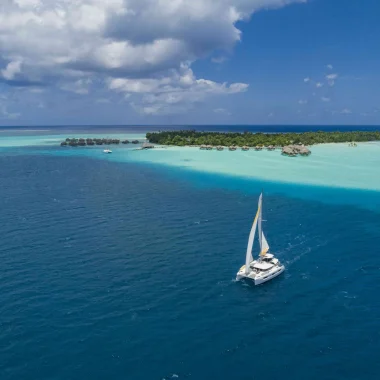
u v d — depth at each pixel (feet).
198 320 124.67
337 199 291.38
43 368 102.06
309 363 104.88
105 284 148.77
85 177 393.09
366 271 160.86
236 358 106.63
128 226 222.89
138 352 108.78
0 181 368.27
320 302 136.15
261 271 153.58
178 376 99.55
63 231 213.05
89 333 117.08
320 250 184.44
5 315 126.31
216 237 203.72
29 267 163.73
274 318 126.11
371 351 109.81
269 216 244.42
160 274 157.99
